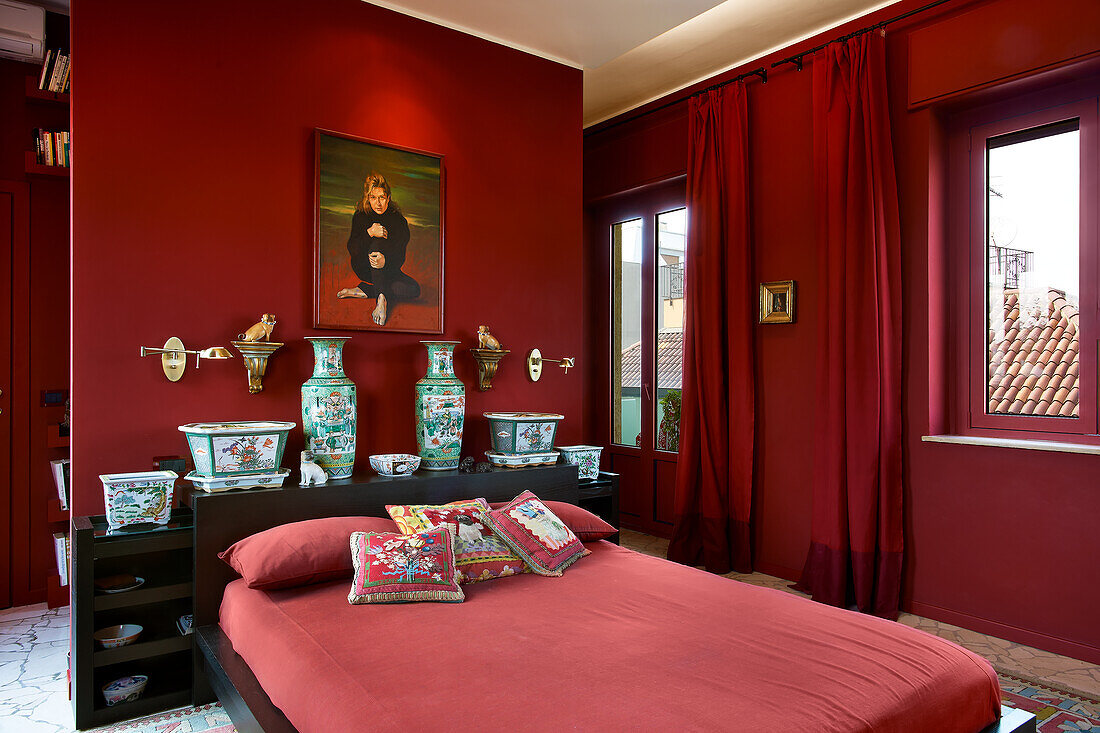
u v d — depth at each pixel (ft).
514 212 12.08
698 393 14.16
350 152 10.25
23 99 11.72
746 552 13.42
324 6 10.14
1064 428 10.12
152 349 8.73
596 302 18.12
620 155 16.70
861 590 11.19
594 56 12.60
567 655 5.97
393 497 9.51
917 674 5.68
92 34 8.44
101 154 8.47
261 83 9.62
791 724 4.76
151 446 8.79
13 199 11.63
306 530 8.11
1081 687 8.64
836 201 11.77
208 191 9.21
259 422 9.55
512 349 12.03
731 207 13.76
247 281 9.48
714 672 5.61
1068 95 10.14
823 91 12.16
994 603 10.36
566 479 11.23
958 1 10.64
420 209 10.89
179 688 8.21
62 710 7.96
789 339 12.99
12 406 11.61
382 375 10.62
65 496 11.14
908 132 11.37
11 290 11.62
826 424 11.96
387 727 4.72
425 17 11.05
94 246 8.42
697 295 14.20
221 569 8.27
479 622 6.85
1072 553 9.61
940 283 11.32
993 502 10.39
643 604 7.42
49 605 11.46
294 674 5.82
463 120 11.48
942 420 11.36
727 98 13.88
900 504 11.18
